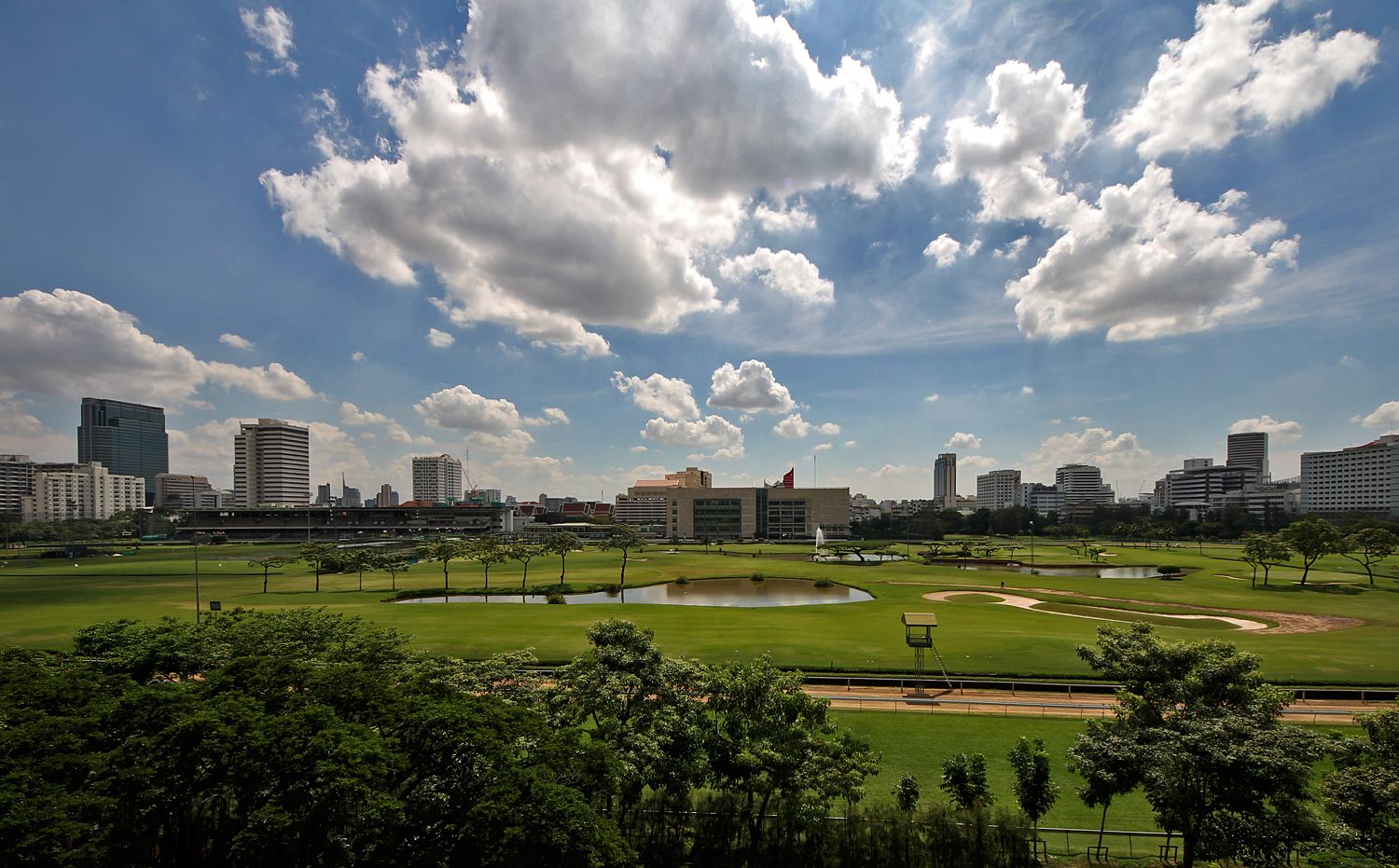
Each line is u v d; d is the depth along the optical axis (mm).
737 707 21062
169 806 14453
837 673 38875
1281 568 102875
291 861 14102
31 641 46438
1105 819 22609
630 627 23531
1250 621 57344
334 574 97812
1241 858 16297
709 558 128125
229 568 106375
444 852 14914
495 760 15125
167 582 86188
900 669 39469
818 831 19938
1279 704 18516
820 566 113062
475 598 79562
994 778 24953
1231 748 15992
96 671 20219
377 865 13906
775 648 44312
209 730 14438
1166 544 173625
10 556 127438
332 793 13508
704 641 46375
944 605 67562
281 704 17156
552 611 62094
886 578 94312
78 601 67625
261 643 27469
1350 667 38781
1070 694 35312
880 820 20391
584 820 13734
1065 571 108375
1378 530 83875
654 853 19625
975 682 37156
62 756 14266
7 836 11922
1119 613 61656
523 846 13445
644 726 19812
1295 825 15531
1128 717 20406
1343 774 16531
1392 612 61250
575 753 15750
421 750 15852
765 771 19109
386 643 26312
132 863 13719
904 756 26938
